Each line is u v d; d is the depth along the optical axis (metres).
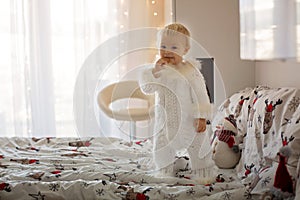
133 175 2.19
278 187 1.77
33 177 2.18
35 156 2.67
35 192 1.96
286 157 1.81
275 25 1.20
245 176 2.17
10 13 3.65
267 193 1.80
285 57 1.16
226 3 3.51
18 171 2.31
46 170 2.33
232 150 2.40
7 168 2.38
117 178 2.19
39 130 3.80
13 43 3.67
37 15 3.73
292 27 1.14
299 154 1.83
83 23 3.81
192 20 3.54
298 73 2.59
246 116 2.49
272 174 1.87
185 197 1.92
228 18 3.52
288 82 2.76
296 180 1.75
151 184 2.12
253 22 1.39
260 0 1.32
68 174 2.21
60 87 3.85
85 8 3.79
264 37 1.28
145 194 1.93
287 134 1.93
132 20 3.88
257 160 2.12
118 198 1.92
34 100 3.78
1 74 3.71
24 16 3.68
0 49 3.70
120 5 3.85
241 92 2.89
